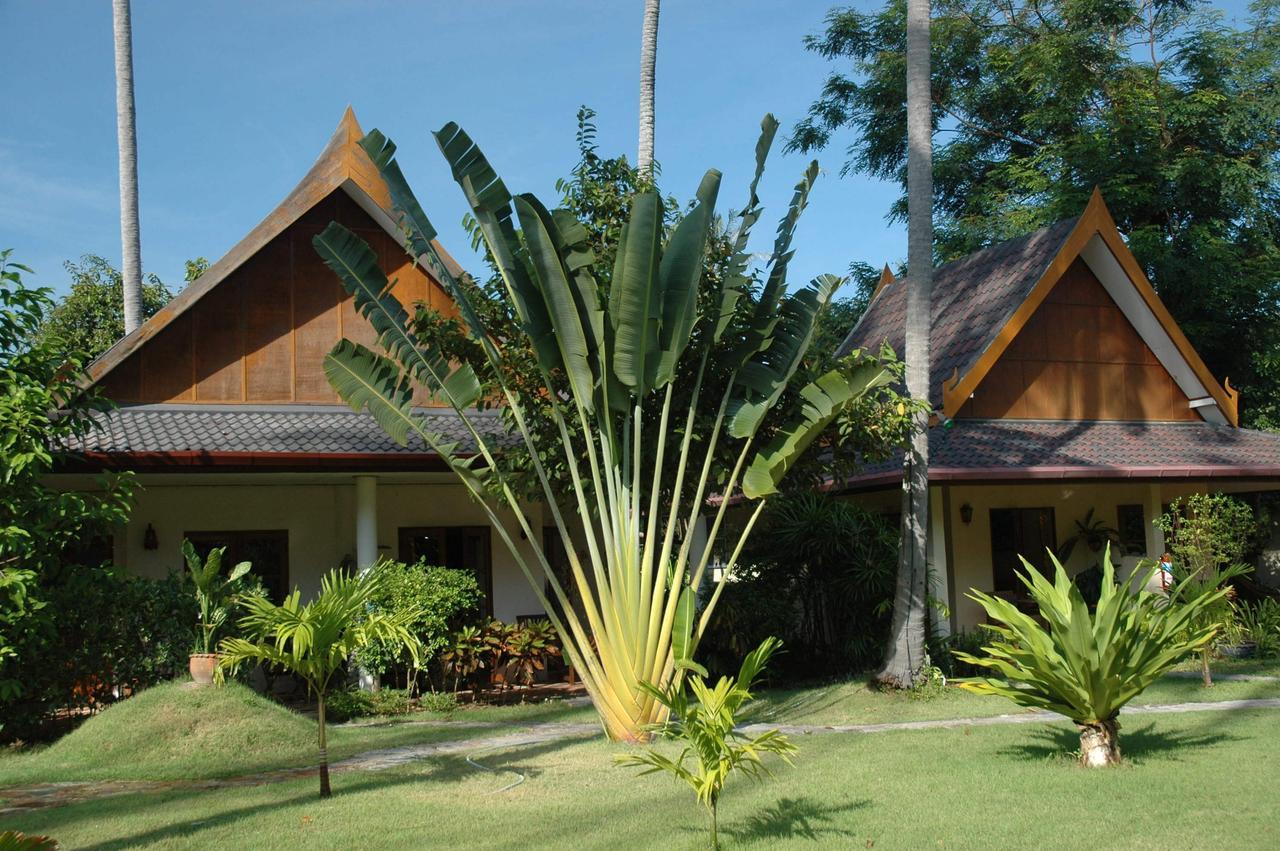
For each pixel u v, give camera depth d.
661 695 6.80
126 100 22.80
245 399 16.41
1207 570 15.66
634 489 11.00
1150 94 28.89
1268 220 29.14
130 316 22.55
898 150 34.34
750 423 11.52
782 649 15.56
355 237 11.86
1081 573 18.38
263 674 15.70
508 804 8.32
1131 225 29.05
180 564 16.36
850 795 8.26
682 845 7.03
